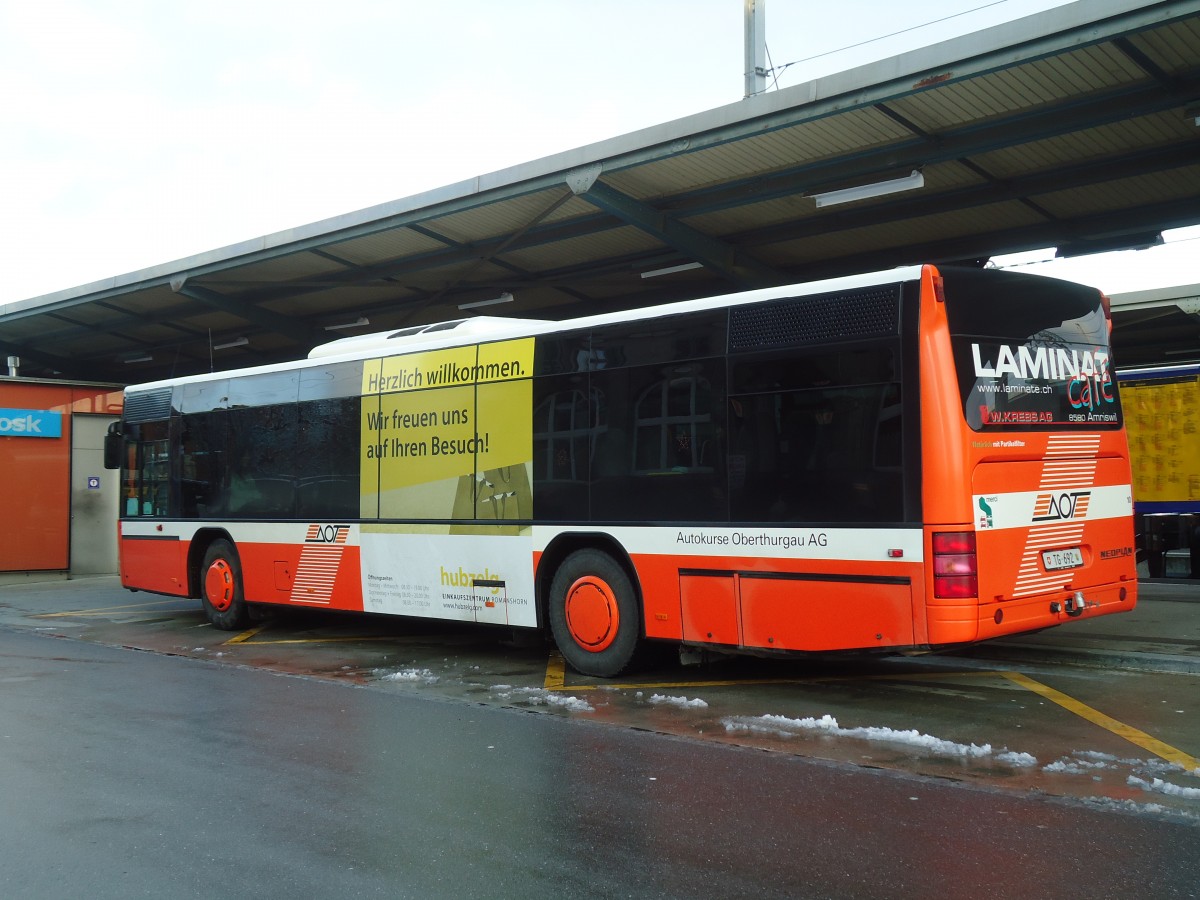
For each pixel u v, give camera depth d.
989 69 9.63
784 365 7.73
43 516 20.48
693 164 12.71
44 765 6.25
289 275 18.69
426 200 14.59
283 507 11.79
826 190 12.88
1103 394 8.09
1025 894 4.11
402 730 7.14
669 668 9.46
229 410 12.61
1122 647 9.42
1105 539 7.91
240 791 5.68
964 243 15.09
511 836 4.89
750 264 15.95
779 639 7.65
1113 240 14.57
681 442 8.32
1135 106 10.38
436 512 10.16
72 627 13.33
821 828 4.95
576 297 19.70
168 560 13.38
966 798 5.39
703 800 5.43
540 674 9.34
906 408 7.07
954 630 6.79
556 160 13.13
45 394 20.62
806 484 7.54
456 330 10.31
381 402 10.76
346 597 11.02
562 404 9.18
